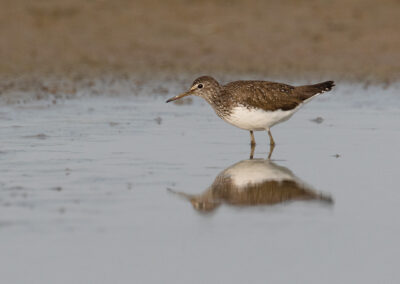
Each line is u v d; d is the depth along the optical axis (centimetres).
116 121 1681
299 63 2436
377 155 1354
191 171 1237
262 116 1461
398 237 908
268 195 1090
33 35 2702
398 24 2758
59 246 869
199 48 2623
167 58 2517
